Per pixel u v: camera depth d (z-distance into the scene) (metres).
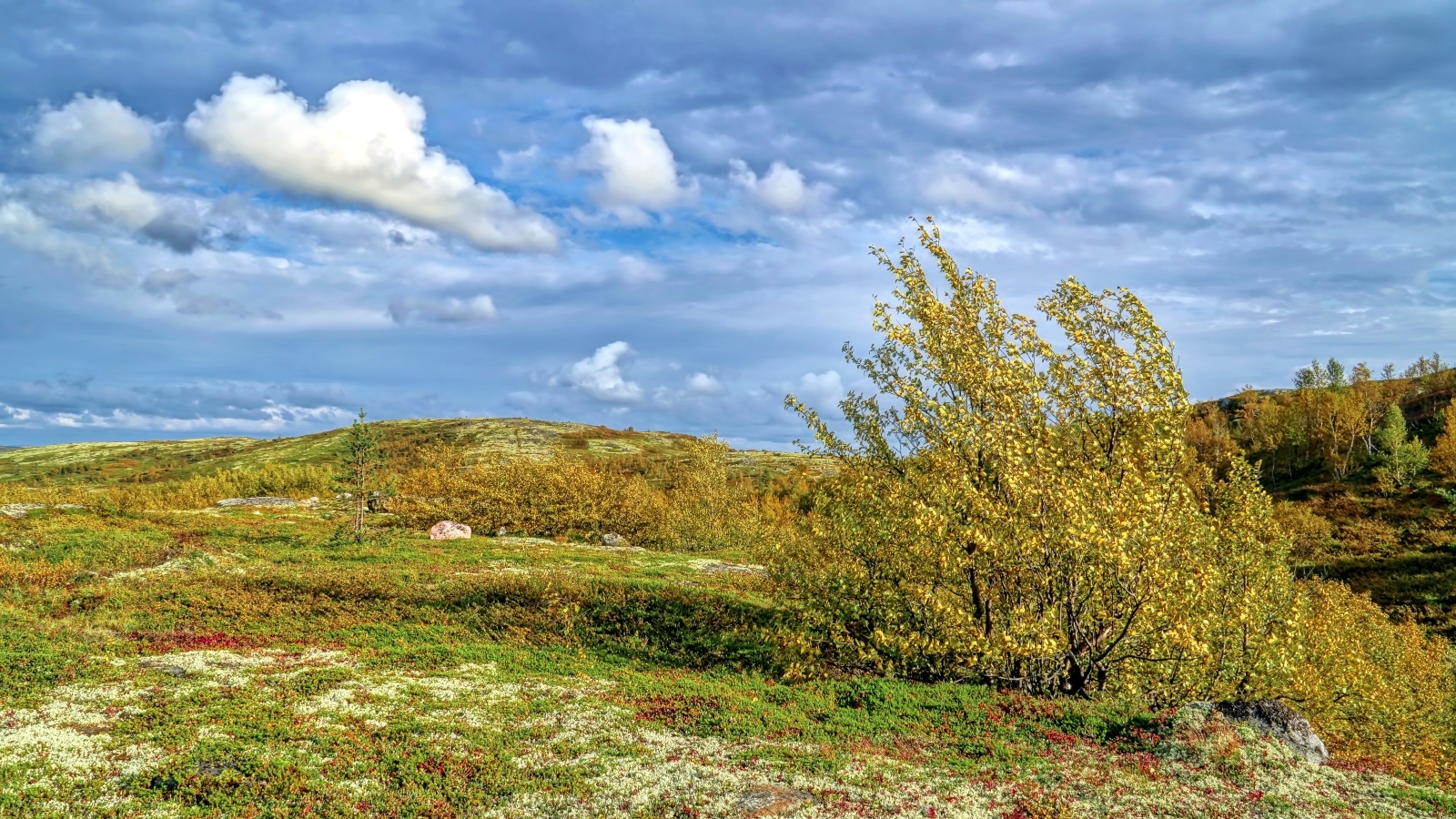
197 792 14.08
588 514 67.38
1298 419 134.38
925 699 22.36
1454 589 73.44
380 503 69.12
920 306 24.73
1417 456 104.31
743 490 84.12
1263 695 23.73
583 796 14.98
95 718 17.81
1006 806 15.02
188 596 33.00
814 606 27.03
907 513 23.91
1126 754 18.42
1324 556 87.75
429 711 20.23
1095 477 22.16
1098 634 23.30
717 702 22.22
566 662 27.28
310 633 29.31
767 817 14.00
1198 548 23.22
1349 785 17.23
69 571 35.75
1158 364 22.64
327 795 14.44
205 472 180.75
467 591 36.12
